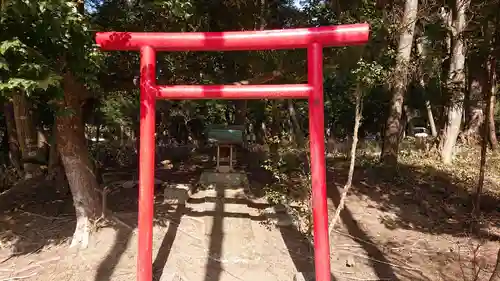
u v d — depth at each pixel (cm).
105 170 865
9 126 1052
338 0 631
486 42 657
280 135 776
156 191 697
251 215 591
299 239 515
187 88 363
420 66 858
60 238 505
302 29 351
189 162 1082
